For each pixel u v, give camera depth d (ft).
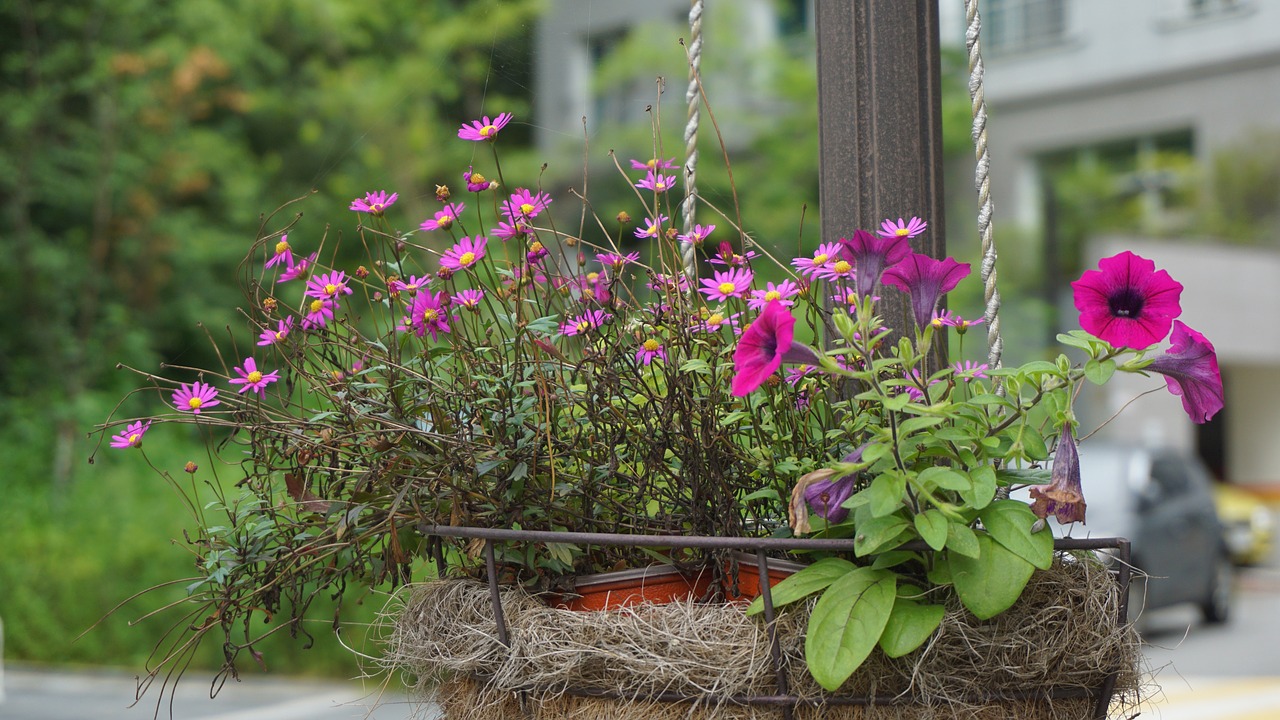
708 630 3.64
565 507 4.14
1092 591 3.72
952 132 39.14
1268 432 55.36
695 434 4.18
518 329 4.11
